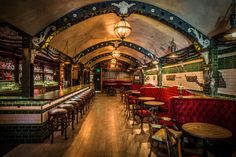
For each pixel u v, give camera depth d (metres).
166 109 5.75
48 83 8.38
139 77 16.52
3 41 4.32
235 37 3.04
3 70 5.26
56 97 4.39
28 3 3.51
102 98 13.03
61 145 3.81
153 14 4.72
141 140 4.09
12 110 4.05
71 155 3.31
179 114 3.80
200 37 4.71
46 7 3.96
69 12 4.70
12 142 3.98
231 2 3.25
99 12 4.71
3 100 4.04
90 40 8.66
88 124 5.54
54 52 6.76
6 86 5.31
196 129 2.62
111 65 18.22
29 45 4.48
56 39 6.20
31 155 3.32
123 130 4.88
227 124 3.36
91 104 9.91
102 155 3.31
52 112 4.05
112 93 15.36
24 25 4.05
